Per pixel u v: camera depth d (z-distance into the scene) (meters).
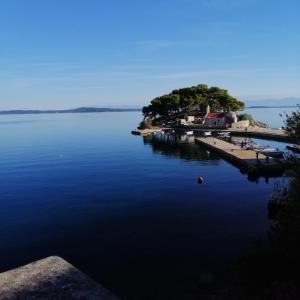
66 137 144.75
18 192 48.94
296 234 17.69
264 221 33.88
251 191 46.56
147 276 23.44
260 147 82.25
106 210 39.12
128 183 53.19
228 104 171.88
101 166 69.50
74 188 50.62
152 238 30.23
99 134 156.50
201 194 45.56
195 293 20.78
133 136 140.25
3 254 27.83
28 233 32.34
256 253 19.17
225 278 22.19
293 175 21.02
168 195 45.38
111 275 23.88
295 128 23.02
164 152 89.25
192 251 27.14
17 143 123.06
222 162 71.19
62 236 31.41
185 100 170.00
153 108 178.88
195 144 106.38
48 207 40.97
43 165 72.19
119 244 29.16
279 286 16.78
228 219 34.88
